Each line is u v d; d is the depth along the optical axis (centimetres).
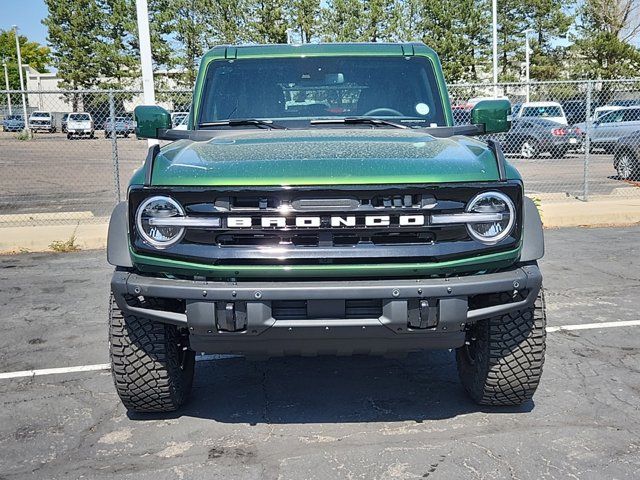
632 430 407
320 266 354
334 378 503
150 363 404
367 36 4553
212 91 517
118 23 5531
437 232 359
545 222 1195
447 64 4538
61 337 614
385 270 355
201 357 555
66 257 1002
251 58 525
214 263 356
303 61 520
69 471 370
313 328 353
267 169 362
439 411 439
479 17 4528
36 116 4569
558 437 398
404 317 354
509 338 402
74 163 2727
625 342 573
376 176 356
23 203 1583
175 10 5181
